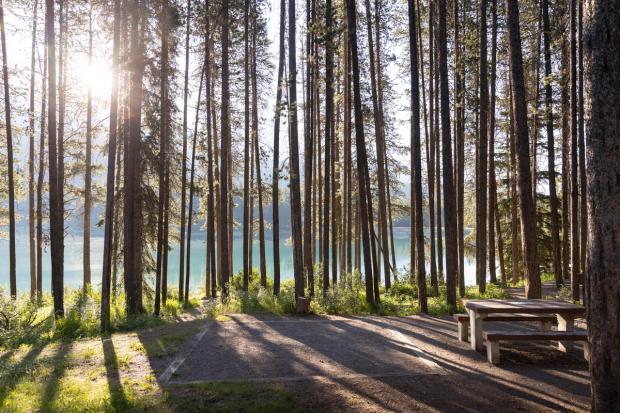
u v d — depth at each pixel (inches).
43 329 402.6
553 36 650.8
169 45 616.4
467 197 1071.0
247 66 674.8
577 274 522.9
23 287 1175.6
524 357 298.7
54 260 464.1
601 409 174.2
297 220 506.3
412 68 483.8
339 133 893.8
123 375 259.9
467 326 349.7
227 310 492.1
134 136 529.3
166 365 279.7
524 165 444.1
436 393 231.8
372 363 284.7
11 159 616.1
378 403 217.6
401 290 689.6
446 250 501.0
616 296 172.2
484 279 622.5
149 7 523.5
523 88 444.8
